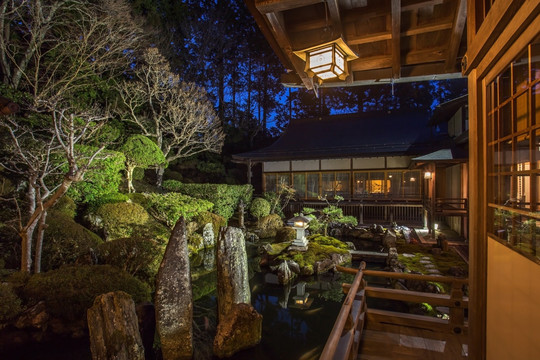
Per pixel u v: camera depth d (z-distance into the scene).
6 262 7.24
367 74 3.83
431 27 2.78
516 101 1.70
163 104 19.59
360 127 21.09
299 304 7.62
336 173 18.48
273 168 19.98
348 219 14.19
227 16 30.31
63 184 5.98
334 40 2.54
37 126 11.38
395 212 16.62
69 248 7.82
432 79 3.78
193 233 12.35
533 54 1.46
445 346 3.53
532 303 1.37
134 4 19.16
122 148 13.45
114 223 9.82
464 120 14.34
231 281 6.21
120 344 4.25
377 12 2.49
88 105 15.16
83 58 13.96
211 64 29.64
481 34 1.80
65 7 13.41
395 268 8.91
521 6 1.34
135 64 19.16
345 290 4.04
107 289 5.88
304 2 2.15
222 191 16.91
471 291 2.17
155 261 8.09
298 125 23.64
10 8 12.62
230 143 26.61
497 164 1.96
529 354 1.39
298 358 5.32
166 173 21.00
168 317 5.19
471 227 2.19
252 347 5.62
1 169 8.93
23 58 12.80
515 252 1.57
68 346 5.31
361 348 3.52
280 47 3.04
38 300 5.63
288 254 10.47
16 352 5.13
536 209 1.52
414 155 16.59
